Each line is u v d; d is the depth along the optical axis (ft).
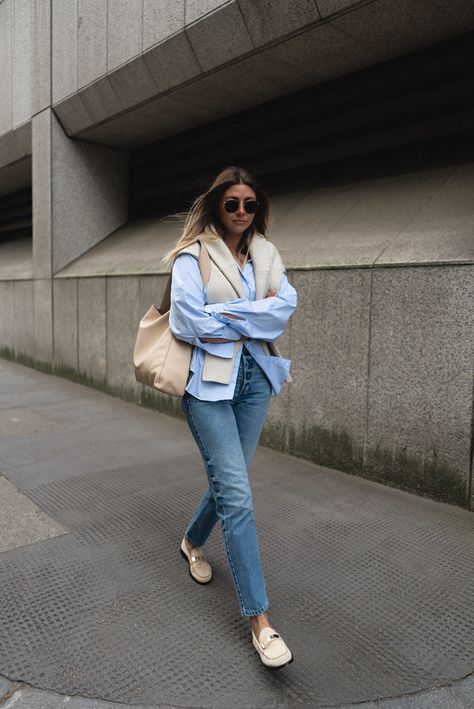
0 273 34.81
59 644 7.46
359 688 6.79
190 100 20.93
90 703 6.48
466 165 15.06
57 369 28.07
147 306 21.16
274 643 6.88
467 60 15.28
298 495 12.60
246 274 7.70
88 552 9.95
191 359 7.47
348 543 10.36
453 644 7.60
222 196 7.54
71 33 24.16
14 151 31.63
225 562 9.70
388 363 13.02
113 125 24.61
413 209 14.40
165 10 18.63
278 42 16.12
